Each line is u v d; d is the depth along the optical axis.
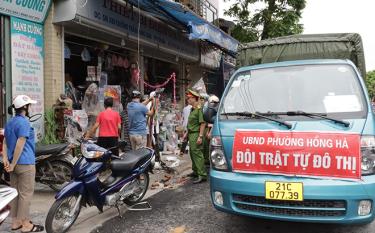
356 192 3.81
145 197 6.58
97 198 5.11
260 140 4.20
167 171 8.70
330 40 6.59
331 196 3.83
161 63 14.20
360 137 3.98
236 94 5.04
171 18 11.02
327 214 3.91
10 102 7.36
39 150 6.38
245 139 4.28
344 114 4.31
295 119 4.34
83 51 9.52
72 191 4.80
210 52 17.25
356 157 3.87
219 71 17.91
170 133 11.89
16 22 7.42
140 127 8.09
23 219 4.84
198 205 6.04
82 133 8.17
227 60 18.22
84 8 8.41
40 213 5.64
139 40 10.95
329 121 4.20
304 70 4.97
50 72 8.10
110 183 5.31
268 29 18.25
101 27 9.12
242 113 4.71
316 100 4.59
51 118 7.96
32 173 4.88
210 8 17.55
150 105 9.27
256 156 4.17
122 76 11.47
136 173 5.66
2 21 7.20
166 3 9.45
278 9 18.42
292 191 3.94
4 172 5.79
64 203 4.87
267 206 4.06
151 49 12.23
